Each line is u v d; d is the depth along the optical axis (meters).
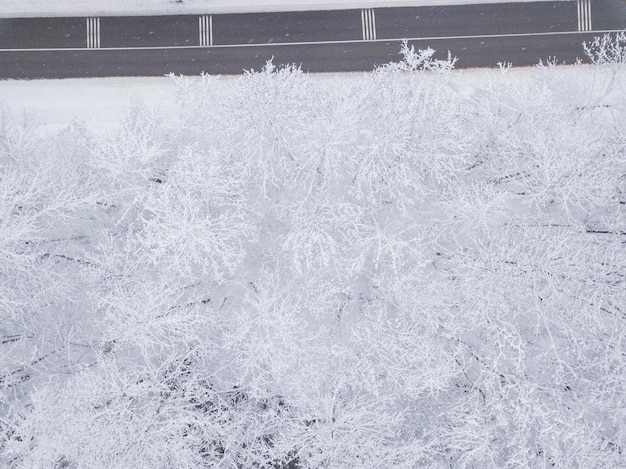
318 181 15.30
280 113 13.66
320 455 13.20
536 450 14.36
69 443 12.56
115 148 13.83
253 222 15.54
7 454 13.27
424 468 14.00
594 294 13.80
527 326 15.34
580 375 14.89
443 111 14.23
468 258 14.22
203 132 15.62
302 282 15.41
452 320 14.41
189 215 13.86
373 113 14.42
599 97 17.81
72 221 15.67
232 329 14.94
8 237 13.12
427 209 15.76
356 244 14.38
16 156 15.77
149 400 14.01
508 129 15.71
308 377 14.48
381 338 14.45
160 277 14.51
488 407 14.47
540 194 14.29
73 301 14.64
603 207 15.84
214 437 14.08
